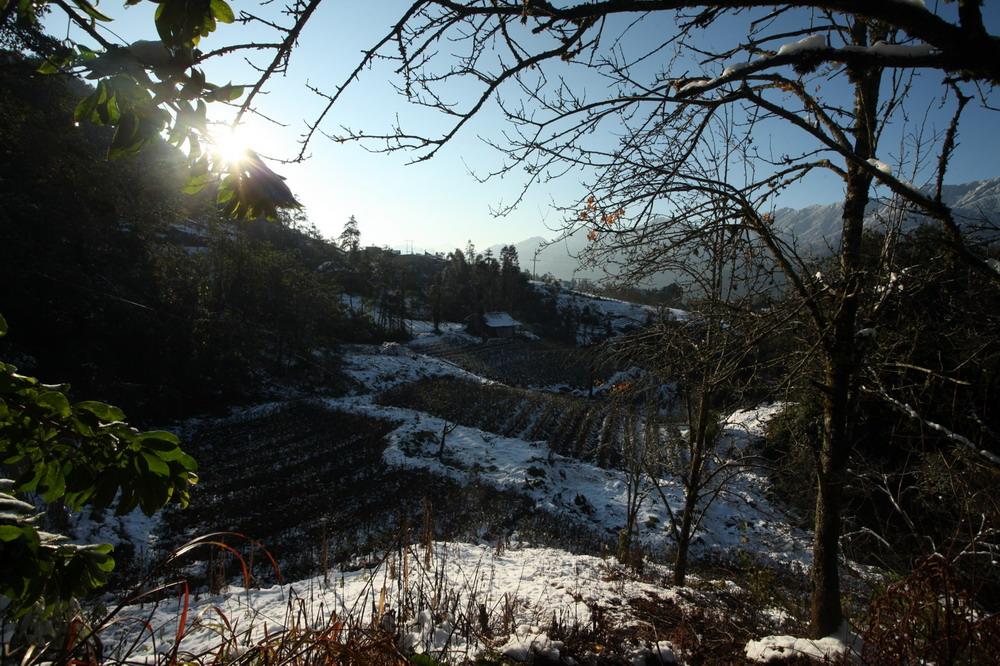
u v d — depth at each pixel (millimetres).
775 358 4953
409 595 4879
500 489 22547
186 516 17766
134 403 24516
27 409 1681
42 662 1569
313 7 1240
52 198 18391
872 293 4324
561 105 2404
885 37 3303
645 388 8008
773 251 4328
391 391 38469
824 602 5090
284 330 34375
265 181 1372
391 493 21312
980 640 2418
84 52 1152
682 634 5531
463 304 73562
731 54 2580
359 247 79062
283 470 23312
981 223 2387
